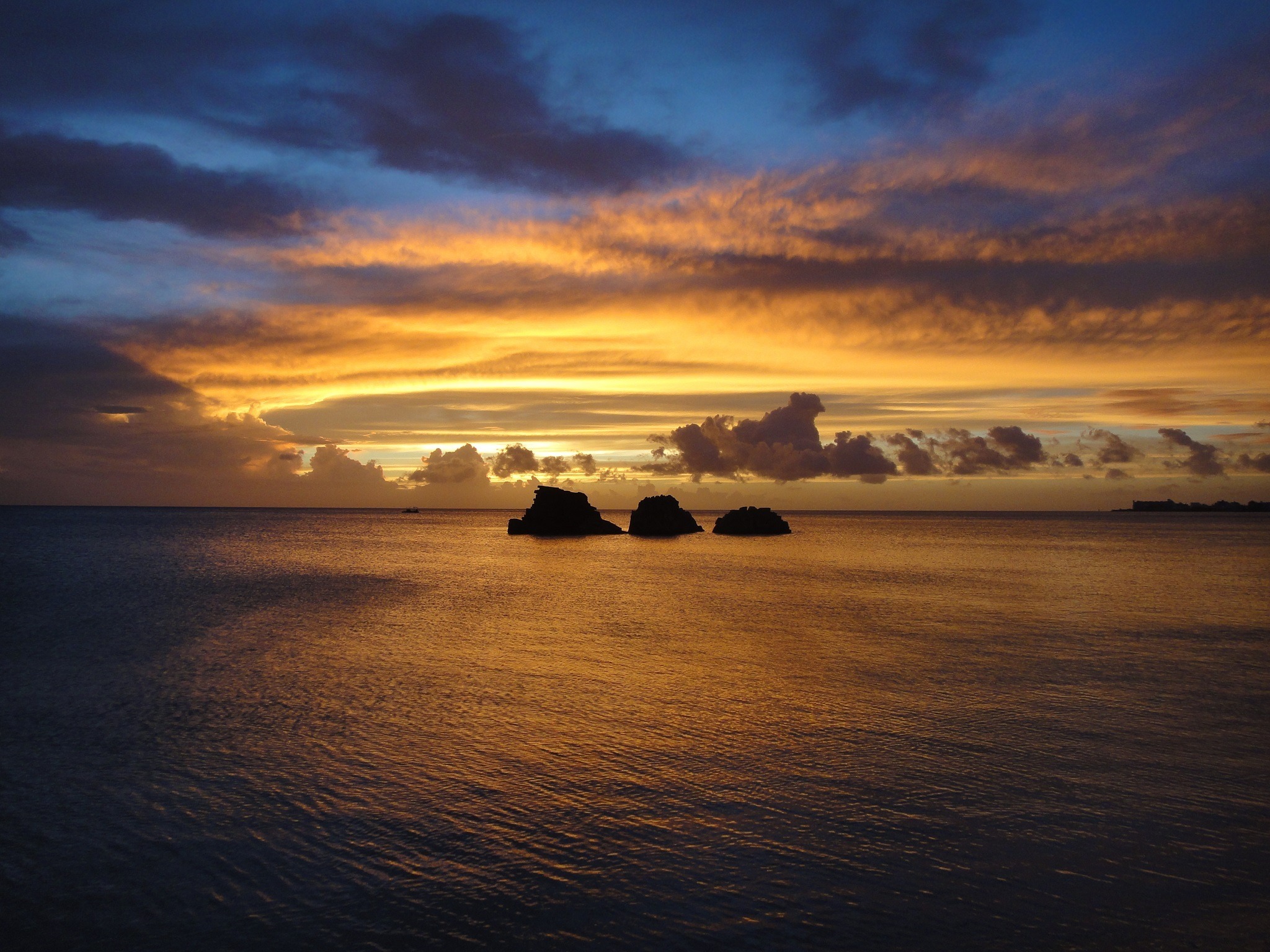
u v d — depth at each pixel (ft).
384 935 40.65
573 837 51.29
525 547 391.45
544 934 40.81
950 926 41.52
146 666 97.71
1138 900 43.98
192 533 497.46
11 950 39.17
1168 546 411.75
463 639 120.98
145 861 47.75
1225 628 134.21
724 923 41.81
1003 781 60.75
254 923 41.60
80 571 228.43
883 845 50.34
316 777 60.85
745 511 508.94
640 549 373.81
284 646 112.37
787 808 55.83
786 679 94.02
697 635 126.93
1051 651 112.47
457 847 49.83
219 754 65.67
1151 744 69.72
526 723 75.36
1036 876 46.57
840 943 40.01
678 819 53.88
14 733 70.49
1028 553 349.00
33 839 50.37
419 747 68.03
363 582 210.59
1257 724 75.82
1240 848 49.85
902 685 90.99
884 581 222.28
